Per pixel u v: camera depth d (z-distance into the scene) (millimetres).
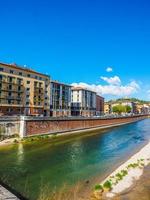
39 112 102438
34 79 99812
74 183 29125
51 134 76312
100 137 78812
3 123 59500
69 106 135875
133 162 39625
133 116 190125
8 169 35031
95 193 25062
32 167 36812
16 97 91375
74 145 59812
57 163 40031
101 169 36500
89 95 162875
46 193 24625
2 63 85750
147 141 70688
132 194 25047
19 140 60031
